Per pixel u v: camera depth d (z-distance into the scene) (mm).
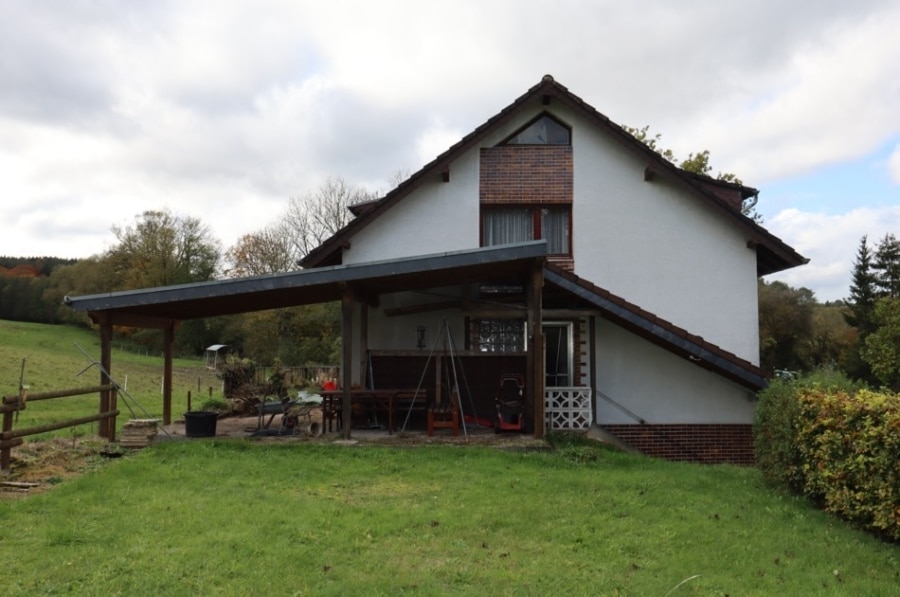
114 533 6195
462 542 6234
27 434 8758
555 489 8266
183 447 10258
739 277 14867
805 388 8375
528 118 15125
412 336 14711
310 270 10734
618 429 14570
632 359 14742
